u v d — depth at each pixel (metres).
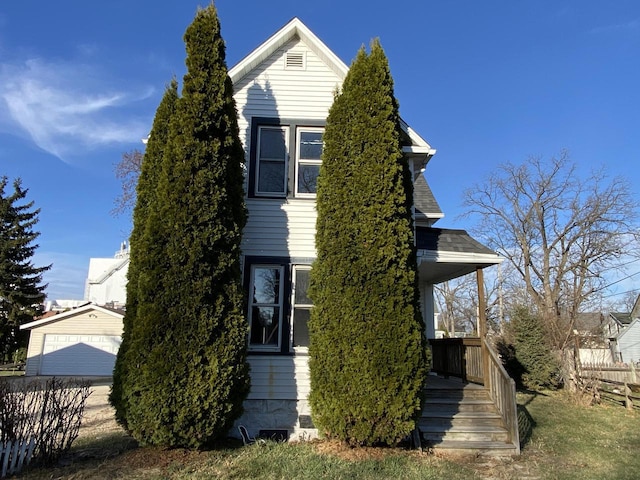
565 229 34.34
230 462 6.71
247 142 9.72
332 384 7.41
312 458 6.93
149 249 7.24
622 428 10.93
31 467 6.55
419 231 10.77
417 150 10.08
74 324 26.62
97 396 16.52
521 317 19.12
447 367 12.05
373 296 7.55
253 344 8.99
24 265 32.75
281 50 10.18
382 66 8.52
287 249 9.32
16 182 33.84
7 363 30.61
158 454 6.95
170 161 7.60
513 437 8.02
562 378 17.86
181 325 7.00
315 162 9.77
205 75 7.97
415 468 6.63
